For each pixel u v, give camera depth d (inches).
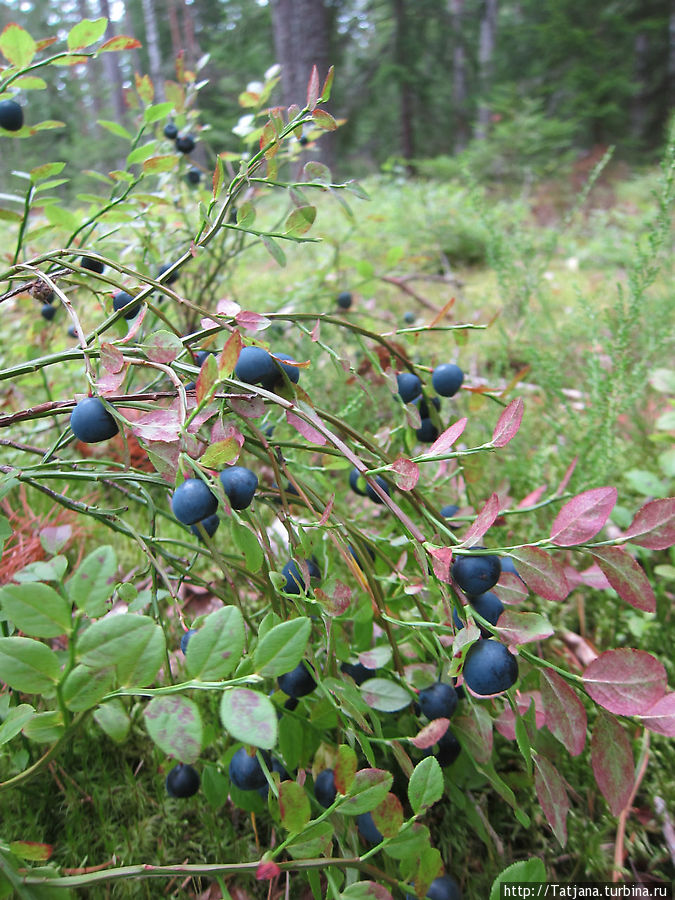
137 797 6.5
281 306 14.4
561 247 32.3
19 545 8.6
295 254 25.4
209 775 5.6
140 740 7.1
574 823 6.5
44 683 3.6
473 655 4.5
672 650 8.5
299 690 5.2
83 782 6.5
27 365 5.4
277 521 10.3
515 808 5.2
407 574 7.0
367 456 6.0
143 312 5.4
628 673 4.3
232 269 14.1
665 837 6.4
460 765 6.0
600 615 9.1
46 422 11.6
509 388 7.4
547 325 18.4
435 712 5.3
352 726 4.9
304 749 5.6
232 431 4.9
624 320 10.4
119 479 6.0
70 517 9.9
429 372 7.2
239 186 6.2
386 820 4.0
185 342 5.6
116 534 10.5
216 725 6.2
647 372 11.2
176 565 6.4
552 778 4.6
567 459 10.6
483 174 55.9
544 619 4.4
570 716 4.4
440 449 5.1
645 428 13.3
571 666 8.3
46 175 7.0
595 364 10.8
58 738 3.8
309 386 11.3
